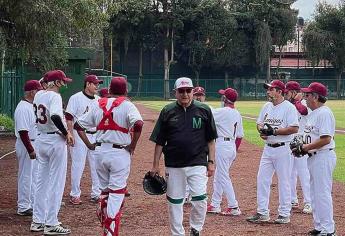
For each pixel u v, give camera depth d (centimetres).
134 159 1883
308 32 8244
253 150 2159
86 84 1089
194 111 790
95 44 6109
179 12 7788
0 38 2023
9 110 2808
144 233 898
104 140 797
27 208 1018
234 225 967
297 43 9062
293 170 1112
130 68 8162
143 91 8162
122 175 793
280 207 991
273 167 991
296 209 1123
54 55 2442
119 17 7575
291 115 969
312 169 877
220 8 7888
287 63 8994
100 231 907
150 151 2120
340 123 3528
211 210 1067
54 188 881
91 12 2433
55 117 857
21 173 1012
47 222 877
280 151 976
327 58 8306
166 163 796
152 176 796
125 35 7781
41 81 940
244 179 1474
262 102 7162
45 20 1962
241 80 8344
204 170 792
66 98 2772
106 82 4181
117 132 792
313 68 8525
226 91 1068
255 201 1189
